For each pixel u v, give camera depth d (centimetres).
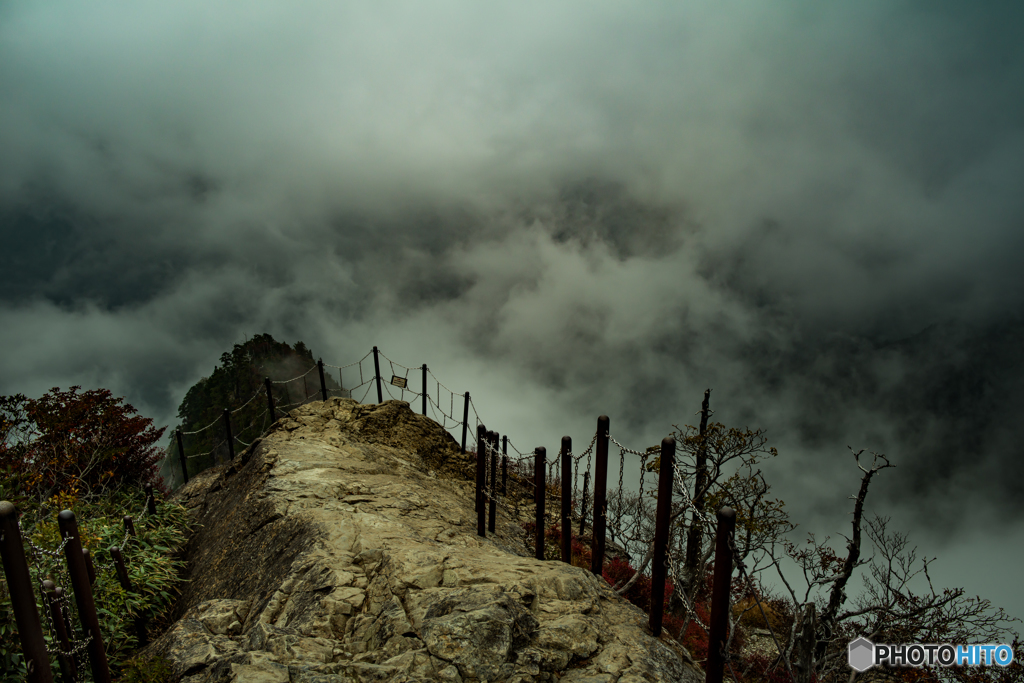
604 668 559
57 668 560
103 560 827
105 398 1316
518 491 1523
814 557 1302
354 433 1438
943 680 1180
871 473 1132
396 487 1045
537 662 543
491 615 571
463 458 1545
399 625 588
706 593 1489
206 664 536
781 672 1243
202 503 1243
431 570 686
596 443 781
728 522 500
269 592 691
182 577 928
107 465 1306
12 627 582
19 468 1061
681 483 599
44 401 1234
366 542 755
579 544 1352
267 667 507
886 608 1242
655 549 658
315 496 950
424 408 1741
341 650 571
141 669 531
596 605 688
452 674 515
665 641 659
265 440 1253
